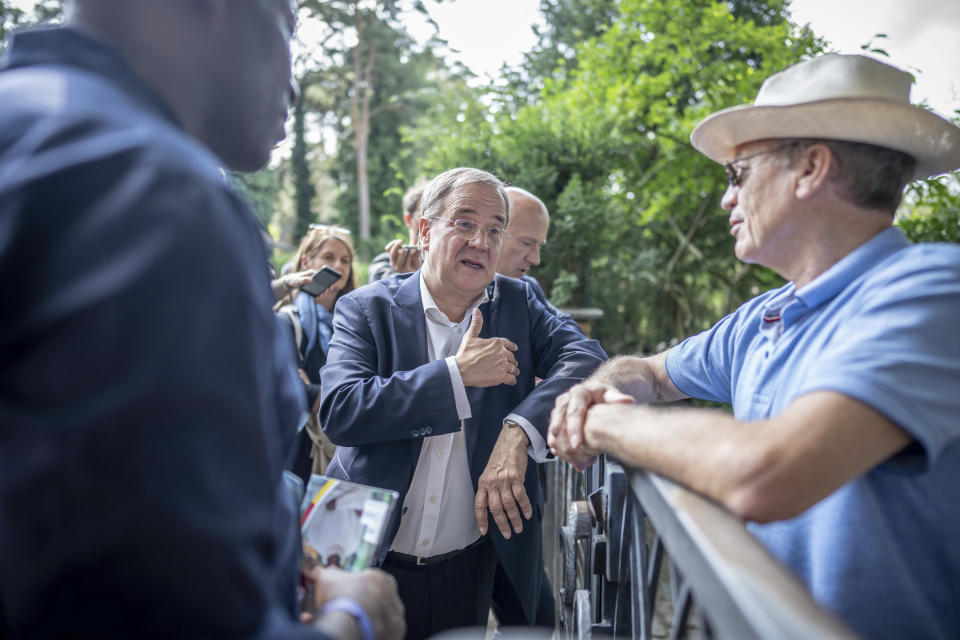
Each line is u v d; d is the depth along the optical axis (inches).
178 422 21.6
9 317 22.4
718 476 35.9
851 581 38.6
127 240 22.3
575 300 256.2
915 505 38.4
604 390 52.7
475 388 79.2
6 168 23.3
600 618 62.0
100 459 20.9
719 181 317.4
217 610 22.2
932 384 35.1
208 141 33.7
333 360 78.7
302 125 1194.0
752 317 57.4
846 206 46.4
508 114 263.9
